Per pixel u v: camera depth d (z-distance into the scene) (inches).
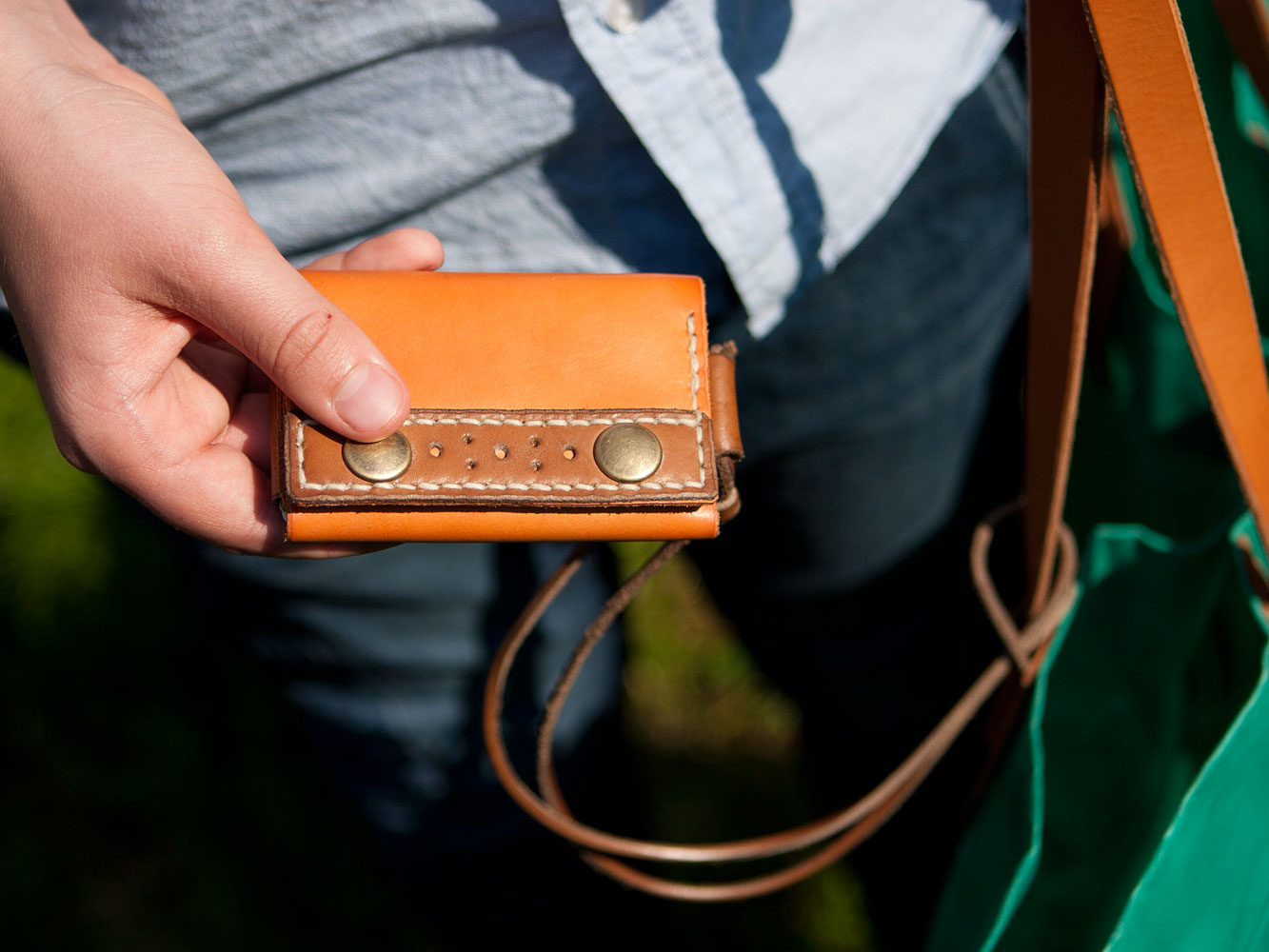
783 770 80.0
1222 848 35.9
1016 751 39.8
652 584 87.4
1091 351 47.9
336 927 73.9
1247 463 34.9
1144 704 43.1
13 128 30.3
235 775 79.7
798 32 34.5
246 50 33.2
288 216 37.8
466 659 51.5
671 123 33.6
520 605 51.7
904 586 51.1
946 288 43.8
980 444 50.6
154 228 29.1
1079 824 43.8
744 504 49.1
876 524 48.5
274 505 33.8
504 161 35.6
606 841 41.9
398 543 33.0
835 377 43.9
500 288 33.2
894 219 41.0
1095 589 41.9
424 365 32.4
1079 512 52.6
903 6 36.2
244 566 47.0
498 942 63.0
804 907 72.9
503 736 54.5
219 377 35.1
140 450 32.0
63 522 88.0
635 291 33.5
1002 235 44.9
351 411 30.0
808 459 46.3
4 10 31.8
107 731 81.2
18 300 31.4
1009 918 41.5
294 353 29.4
